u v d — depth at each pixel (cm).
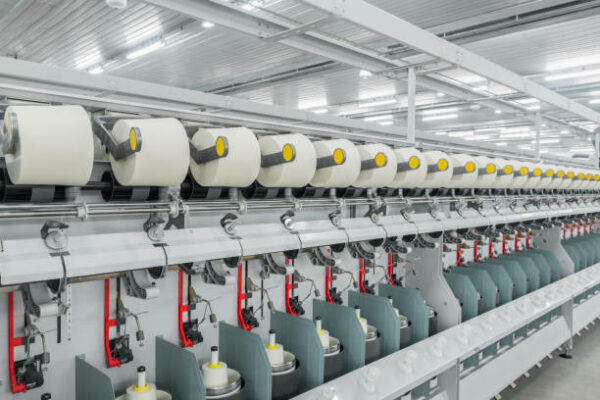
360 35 510
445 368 295
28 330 180
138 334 204
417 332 326
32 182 140
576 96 743
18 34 598
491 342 340
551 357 509
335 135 238
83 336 202
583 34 545
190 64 724
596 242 669
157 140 159
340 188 261
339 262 271
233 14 194
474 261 464
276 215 265
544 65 670
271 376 220
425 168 269
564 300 457
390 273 364
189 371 201
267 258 244
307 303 301
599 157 618
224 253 197
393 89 870
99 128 167
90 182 174
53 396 194
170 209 184
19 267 144
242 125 206
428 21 494
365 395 246
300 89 878
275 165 204
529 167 369
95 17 545
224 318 253
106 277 198
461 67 257
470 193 354
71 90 266
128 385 217
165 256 180
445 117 1099
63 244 158
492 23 454
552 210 473
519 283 443
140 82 286
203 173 188
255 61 706
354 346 276
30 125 131
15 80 240
